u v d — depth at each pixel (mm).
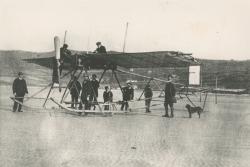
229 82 72000
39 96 39094
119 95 45812
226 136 12711
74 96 20891
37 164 7980
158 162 8422
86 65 20578
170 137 12156
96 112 18953
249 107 28984
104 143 10680
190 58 18938
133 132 13117
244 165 8344
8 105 24766
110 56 19344
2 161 8141
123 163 8242
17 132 12430
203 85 71062
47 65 24797
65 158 8609
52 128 13617
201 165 8227
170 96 19172
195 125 15758
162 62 20078
